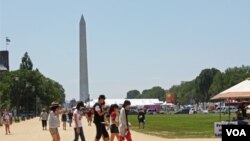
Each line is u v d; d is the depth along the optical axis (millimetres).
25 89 175625
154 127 69125
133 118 128125
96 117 28734
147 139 42656
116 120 29781
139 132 55656
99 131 28672
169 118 116938
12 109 161375
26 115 154500
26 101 177250
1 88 168875
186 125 74188
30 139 46938
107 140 28953
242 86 42781
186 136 45781
